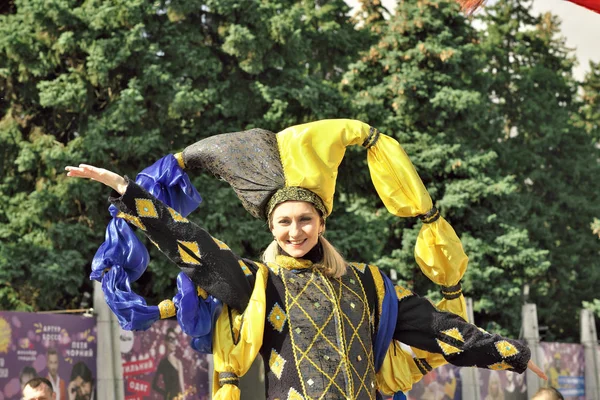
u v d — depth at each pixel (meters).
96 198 17.12
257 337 3.16
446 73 23.03
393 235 22.72
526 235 21.78
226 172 3.37
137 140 17.08
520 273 22.17
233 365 3.19
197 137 18.56
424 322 3.41
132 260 3.34
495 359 3.39
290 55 19.06
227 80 18.64
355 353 3.21
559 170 29.56
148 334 10.69
